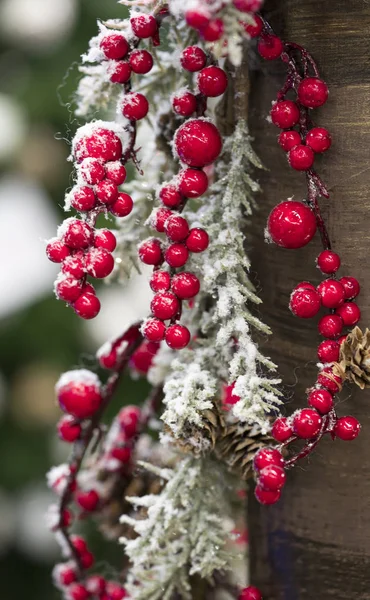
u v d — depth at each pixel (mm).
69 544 914
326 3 786
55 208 1492
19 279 1435
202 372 822
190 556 857
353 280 799
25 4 1438
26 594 1451
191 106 800
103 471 919
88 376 887
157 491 893
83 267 776
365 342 780
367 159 792
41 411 1455
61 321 1430
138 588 869
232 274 817
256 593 862
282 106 789
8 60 1479
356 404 811
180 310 803
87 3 1438
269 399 789
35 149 1458
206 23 728
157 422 922
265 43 780
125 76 796
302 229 783
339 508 830
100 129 786
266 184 829
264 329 810
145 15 784
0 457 1442
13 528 1470
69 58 1448
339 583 839
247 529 889
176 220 793
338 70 789
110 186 777
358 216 798
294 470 841
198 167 800
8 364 1458
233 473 851
